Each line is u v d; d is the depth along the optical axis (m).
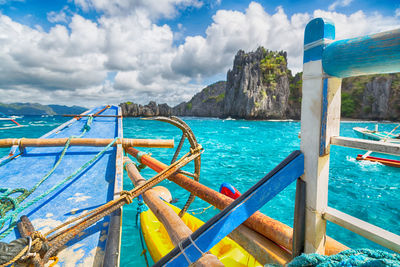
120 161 4.00
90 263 1.82
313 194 1.37
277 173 1.37
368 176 7.92
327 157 1.36
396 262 0.89
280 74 85.81
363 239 4.23
